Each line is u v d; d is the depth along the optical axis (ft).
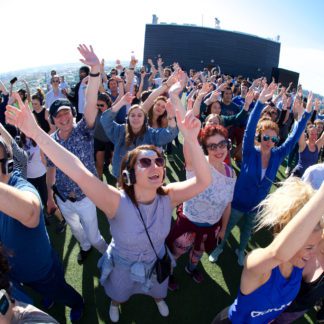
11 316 3.67
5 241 5.49
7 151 5.06
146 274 6.66
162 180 5.95
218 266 10.78
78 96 22.33
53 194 10.03
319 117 27.25
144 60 96.12
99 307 8.50
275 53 104.27
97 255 10.61
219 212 8.43
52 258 6.51
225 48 92.73
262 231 13.53
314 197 3.58
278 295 4.75
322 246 5.34
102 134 14.69
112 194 5.98
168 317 8.42
